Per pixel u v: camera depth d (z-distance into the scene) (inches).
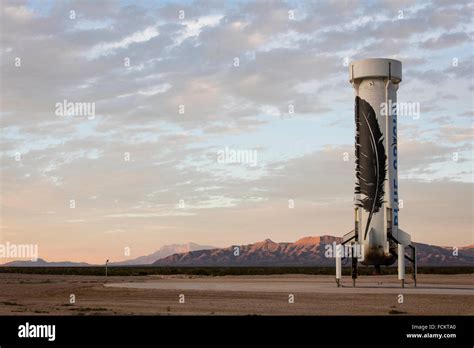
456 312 1573.6
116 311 1621.6
